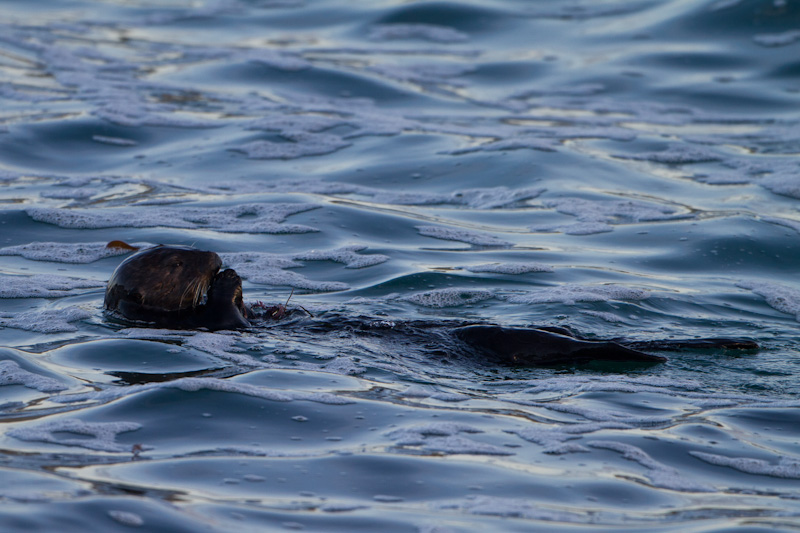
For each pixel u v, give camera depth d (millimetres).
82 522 10828
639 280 26453
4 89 47781
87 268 25938
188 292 20969
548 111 48344
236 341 19547
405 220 31672
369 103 49219
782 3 61781
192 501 11648
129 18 68250
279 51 58875
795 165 39094
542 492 12422
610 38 61062
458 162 38688
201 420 14758
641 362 19250
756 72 54312
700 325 22734
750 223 31703
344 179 36688
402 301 23812
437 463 13305
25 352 18391
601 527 11344
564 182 36312
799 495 12648
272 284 25094
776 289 25812
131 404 15312
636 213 33219
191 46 60500
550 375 18688
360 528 11156
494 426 15023
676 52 57688
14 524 10602
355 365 18406
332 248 28344
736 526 11398
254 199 33344
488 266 27109
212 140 41438
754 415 15977
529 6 68375
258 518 11289
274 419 14953
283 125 43719
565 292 24781
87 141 40594
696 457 13883
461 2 67875
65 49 57781
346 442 14078
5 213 30438
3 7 69375
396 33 63531
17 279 24422
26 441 13672
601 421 15469
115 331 20047
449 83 53469
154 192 34188
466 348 19719
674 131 44781
